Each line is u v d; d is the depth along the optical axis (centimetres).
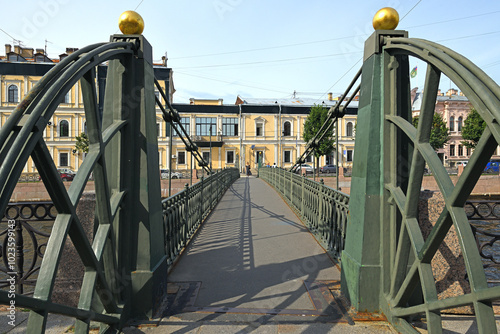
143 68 256
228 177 1606
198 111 3756
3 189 119
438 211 251
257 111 3850
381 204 250
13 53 3291
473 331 232
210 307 270
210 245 473
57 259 156
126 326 238
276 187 1348
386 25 248
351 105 3906
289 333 229
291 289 306
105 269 226
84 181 181
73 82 167
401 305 233
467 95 150
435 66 180
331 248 421
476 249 158
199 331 232
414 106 3312
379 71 250
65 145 3262
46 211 293
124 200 247
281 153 3891
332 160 3956
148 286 250
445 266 261
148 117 262
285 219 689
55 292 272
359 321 244
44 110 142
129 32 257
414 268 209
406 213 220
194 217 580
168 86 3328
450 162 3781
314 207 552
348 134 3897
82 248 183
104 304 219
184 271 361
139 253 252
